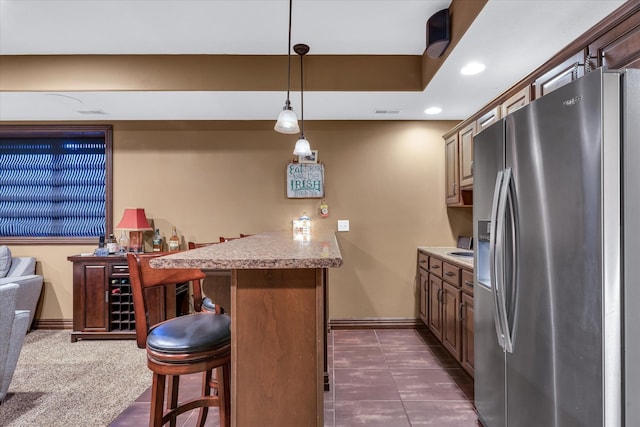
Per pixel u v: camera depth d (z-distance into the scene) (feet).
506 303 4.64
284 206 11.53
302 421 3.70
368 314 11.39
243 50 8.58
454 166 10.52
